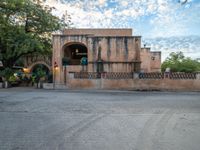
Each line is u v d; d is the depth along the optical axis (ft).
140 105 32.96
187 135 17.06
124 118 23.35
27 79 89.30
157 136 16.75
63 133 17.48
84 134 17.22
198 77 60.59
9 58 82.74
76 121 21.81
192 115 25.12
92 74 65.46
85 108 29.84
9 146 14.42
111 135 16.98
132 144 14.85
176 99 41.24
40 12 80.69
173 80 61.67
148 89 62.64
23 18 80.48
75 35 75.92
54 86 68.39
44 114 25.34
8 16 75.36
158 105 33.04
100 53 74.74
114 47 74.43
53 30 85.20
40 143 15.02
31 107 30.32
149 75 62.85
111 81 64.54
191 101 38.14
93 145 14.64
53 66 76.54
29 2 78.84
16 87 76.07
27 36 76.43
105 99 40.47
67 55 86.28
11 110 27.86
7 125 19.92
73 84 66.28
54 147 14.24
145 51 103.45
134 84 63.46
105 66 74.59
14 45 74.23
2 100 37.96
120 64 74.18
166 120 22.43
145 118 23.40
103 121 21.85
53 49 77.00
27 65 102.94
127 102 36.35
